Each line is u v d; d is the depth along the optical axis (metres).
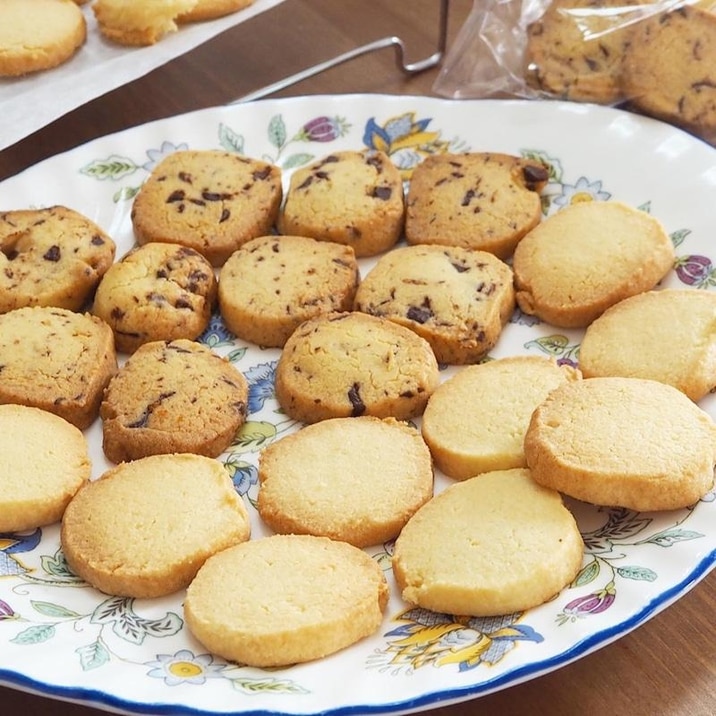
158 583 0.54
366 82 0.72
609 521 0.55
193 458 0.57
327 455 0.57
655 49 0.67
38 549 0.56
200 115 0.68
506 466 0.56
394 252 0.63
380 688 0.51
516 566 0.53
